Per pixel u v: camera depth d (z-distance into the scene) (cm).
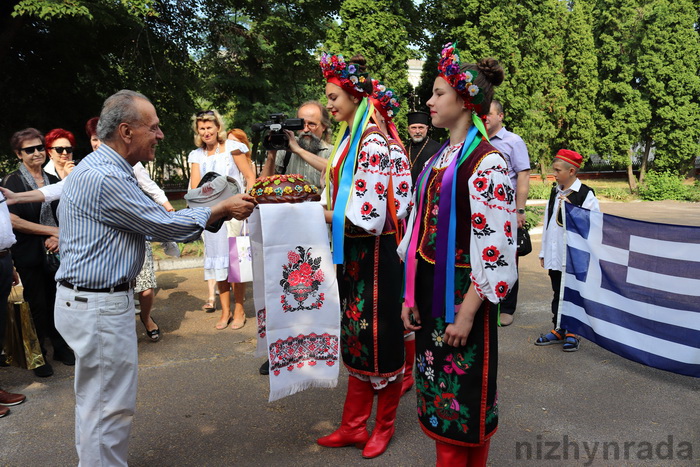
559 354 444
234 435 313
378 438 292
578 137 2192
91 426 233
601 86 2239
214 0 1369
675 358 374
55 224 421
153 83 1302
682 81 2141
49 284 431
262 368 405
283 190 266
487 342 215
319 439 301
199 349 460
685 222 1347
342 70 271
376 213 265
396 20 1190
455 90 212
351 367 289
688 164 2266
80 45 1184
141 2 963
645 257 387
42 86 1218
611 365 419
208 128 494
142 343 476
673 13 2133
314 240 266
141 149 236
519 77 1547
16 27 1072
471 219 203
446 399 220
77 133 1259
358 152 269
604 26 2245
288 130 321
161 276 746
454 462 225
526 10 1519
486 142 211
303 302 266
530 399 357
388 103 289
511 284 201
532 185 2173
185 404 354
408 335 357
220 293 514
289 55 1677
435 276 215
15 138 399
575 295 436
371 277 281
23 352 361
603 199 2103
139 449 297
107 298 230
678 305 371
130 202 222
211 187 278
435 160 230
